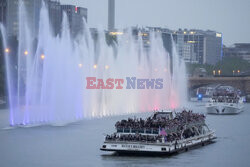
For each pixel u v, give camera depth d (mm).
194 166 131250
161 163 132375
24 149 150750
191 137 151875
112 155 141375
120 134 137875
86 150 149125
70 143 160625
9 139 166875
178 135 144375
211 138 166000
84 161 135250
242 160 139375
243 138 177375
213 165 133250
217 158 140750
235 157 142750
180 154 143125
